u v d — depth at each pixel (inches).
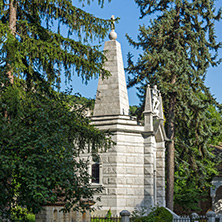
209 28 1529.3
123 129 1170.6
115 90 1238.9
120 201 1138.7
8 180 611.8
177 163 1521.9
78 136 780.0
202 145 1503.4
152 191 1170.6
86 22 761.0
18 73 647.1
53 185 545.6
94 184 1159.6
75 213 713.6
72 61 735.7
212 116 1808.6
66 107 667.4
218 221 1028.5
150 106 1209.4
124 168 1160.8
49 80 749.3
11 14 741.3
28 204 527.5
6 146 517.7
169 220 861.8
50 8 743.1
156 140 1307.8
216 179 1720.0
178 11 1546.5
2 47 636.1
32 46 695.1
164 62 1450.5
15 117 597.0
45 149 544.7
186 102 1466.5
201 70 1487.5
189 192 1672.0
